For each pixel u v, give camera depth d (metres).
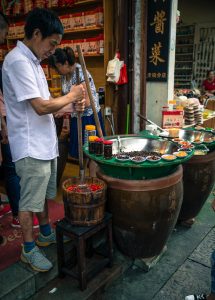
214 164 2.70
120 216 2.06
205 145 2.61
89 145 2.15
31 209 1.89
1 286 1.82
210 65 8.99
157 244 2.21
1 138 2.31
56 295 1.89
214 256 1.80
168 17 3.55
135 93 3.93
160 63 3.79
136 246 2.18
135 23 3.65
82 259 1.86
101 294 2.03
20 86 1.67
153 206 2.00
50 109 1.73
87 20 3.84
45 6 4.27
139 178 2.03
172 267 2.35
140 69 3.85
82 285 1.91
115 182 2.01
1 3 5.00
